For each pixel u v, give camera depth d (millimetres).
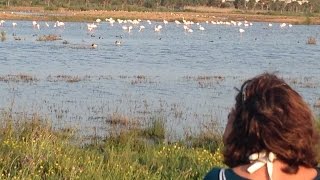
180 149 11078
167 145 12398
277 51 48125
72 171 8188
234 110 2508
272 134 2371
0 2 116000
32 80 26094
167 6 138500
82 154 10312
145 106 19984
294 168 2371
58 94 22078
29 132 11977
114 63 34812
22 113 17391
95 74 29250
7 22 77312
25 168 8352
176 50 46594
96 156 9977
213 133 14266
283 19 110688
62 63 33844
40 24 76062
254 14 126438
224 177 2408
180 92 23688
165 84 26188
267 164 2385
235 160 2451
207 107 20125
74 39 54281
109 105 19953
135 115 18125
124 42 53469
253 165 2391
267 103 2418
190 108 19844
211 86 25812
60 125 15789
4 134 11930
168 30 75438
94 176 8227
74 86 24547
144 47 48531
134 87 24891
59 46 46219
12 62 33562
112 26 77875
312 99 22375
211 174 2453
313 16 125625
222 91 24234
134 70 31531
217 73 31234
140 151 12102
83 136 14445
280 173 2381
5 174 8375
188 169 9148
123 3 131375
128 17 96750
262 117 2396
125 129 14961
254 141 2400
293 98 2430
